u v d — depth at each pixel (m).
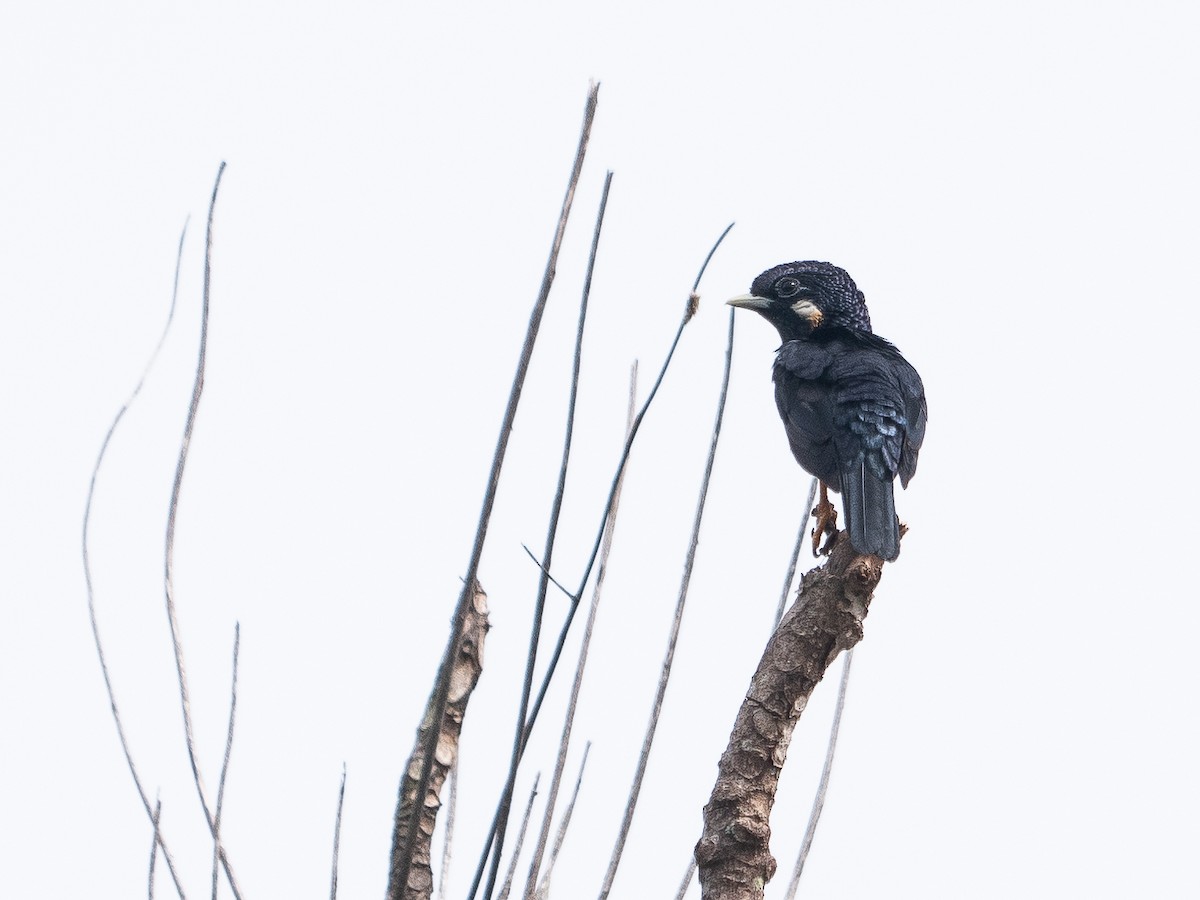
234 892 6.52
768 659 7.82
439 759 7.29
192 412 6.93
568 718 6.81
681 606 6.95
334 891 6.51
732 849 7.38
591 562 6.44
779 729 7.62
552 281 5.99
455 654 6.20
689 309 6.87
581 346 6.38
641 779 6.67
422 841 7.13
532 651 6.20
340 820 6.62
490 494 6.04
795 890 7.30
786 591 7.73
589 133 6.08
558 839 6.88
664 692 6.82
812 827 7.46
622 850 6.57
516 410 5.98
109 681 6.84
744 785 7.51
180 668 6.74
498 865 6.05
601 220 6.42
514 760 6.13
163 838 6.56
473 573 6.11
